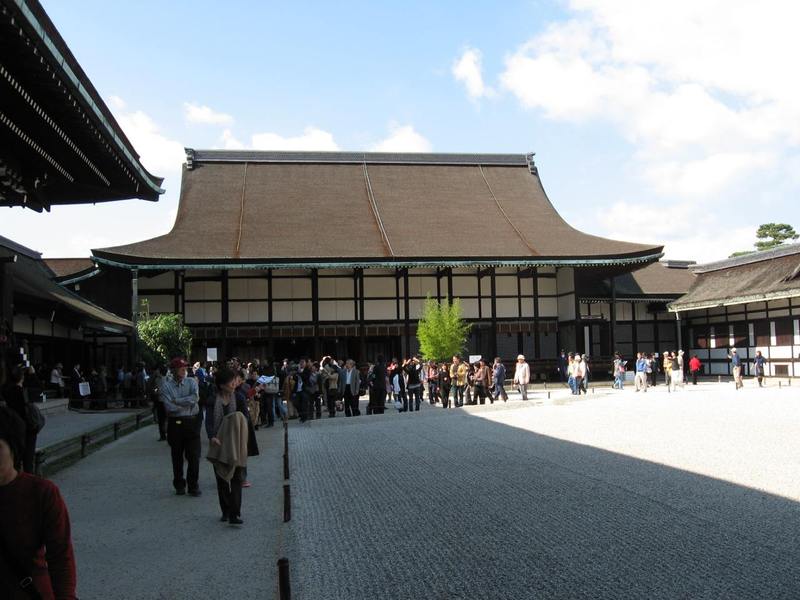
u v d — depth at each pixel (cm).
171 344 3253
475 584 607
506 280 4203
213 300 3841
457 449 1459
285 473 988
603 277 4556
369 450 1501
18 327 2600
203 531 812
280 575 471
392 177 5034
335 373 2338
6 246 2606
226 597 591
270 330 3866
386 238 4119
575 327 4047
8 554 343
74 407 2633
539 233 4416
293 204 4550
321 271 3962
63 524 356
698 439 1450
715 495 906
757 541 696
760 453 1238
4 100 951
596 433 1620
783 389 3120
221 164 4888
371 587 611
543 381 4088
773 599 544
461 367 2670
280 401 2236
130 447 1586
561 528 776
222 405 877
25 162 1203
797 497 880
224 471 840
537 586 594
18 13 748
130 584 626
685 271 5147
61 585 346
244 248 3816
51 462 1298
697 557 652
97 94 1030
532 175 5259
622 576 609
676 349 4747
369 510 909
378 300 4022
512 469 1174
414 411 2403
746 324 4166
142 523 852
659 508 848
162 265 3528
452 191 4956
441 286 4125
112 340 3644
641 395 2936
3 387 850
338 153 5097
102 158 1211
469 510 884
